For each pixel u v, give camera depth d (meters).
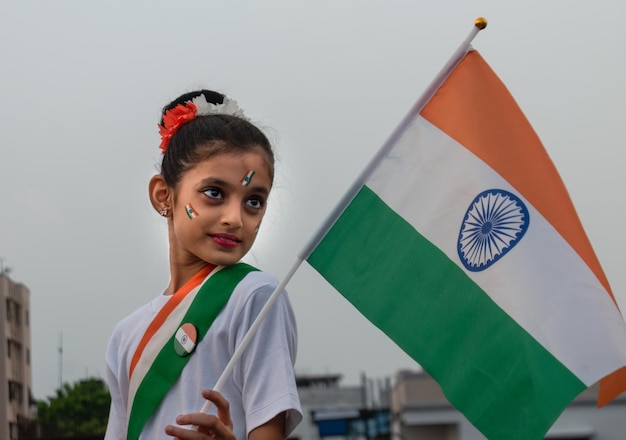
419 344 4.44
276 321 4.05
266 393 3.93
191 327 4.06
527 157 4.55
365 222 4.52
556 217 4.49
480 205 4.52
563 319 4.38
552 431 32.69
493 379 4.37
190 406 4.01
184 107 4.29
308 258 4.49
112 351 4.32
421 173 4.56
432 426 35.47
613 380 4.41
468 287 4.45
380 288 4.48
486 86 4.62
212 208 4.10
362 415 42.62
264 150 4.18
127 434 4.15
